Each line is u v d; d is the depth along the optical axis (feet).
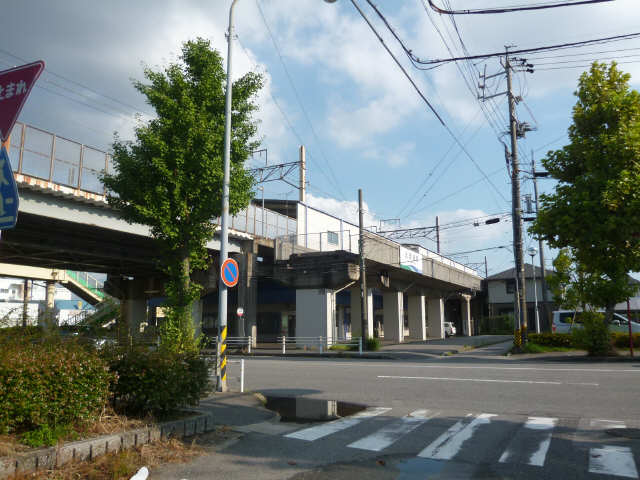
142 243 98.02
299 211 119.65
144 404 21.44
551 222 52.44
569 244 52.54
